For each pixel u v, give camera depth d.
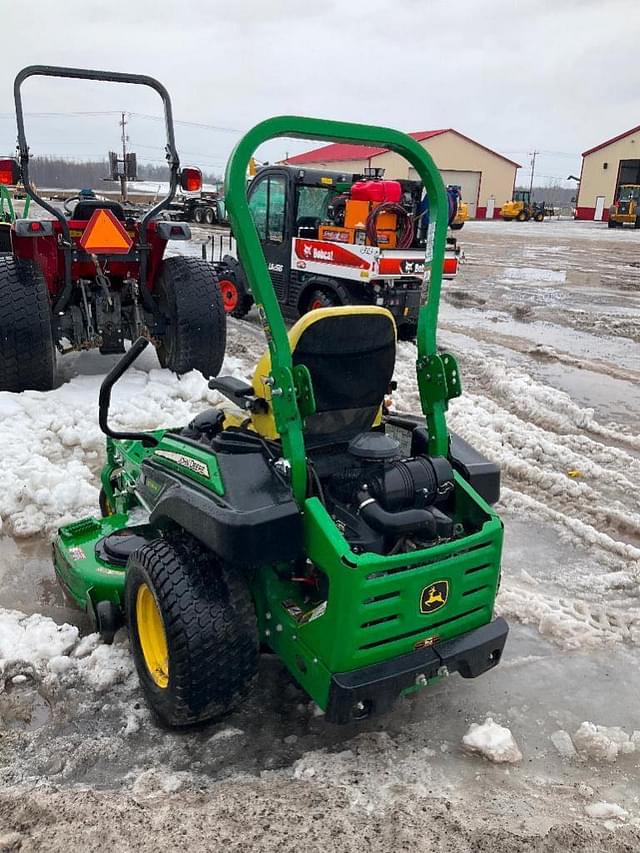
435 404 3.15
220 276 11.34
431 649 2.73
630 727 3.16
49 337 6.48
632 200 39.78
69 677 3.27
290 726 3.05
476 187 55.53
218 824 2.44
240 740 2.96
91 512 4.84
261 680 3.32
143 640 3.08
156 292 7.54
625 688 3.42
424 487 2.89
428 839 2.39
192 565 2.79
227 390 3.14
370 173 10.48
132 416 6.34
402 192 9.87
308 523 2.63
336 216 10.11
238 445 2.96
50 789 2.65
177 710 2.78
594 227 41.56
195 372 7.38
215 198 28.89
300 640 2.71
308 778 2.77
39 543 4.53
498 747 2.92
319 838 2.39
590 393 8.01
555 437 6.54
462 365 8.99
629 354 9.82
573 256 22.97
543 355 9.61
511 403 7.55
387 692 2.59
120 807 2.53
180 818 2.47
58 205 8.14
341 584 2.48
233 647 2.74
